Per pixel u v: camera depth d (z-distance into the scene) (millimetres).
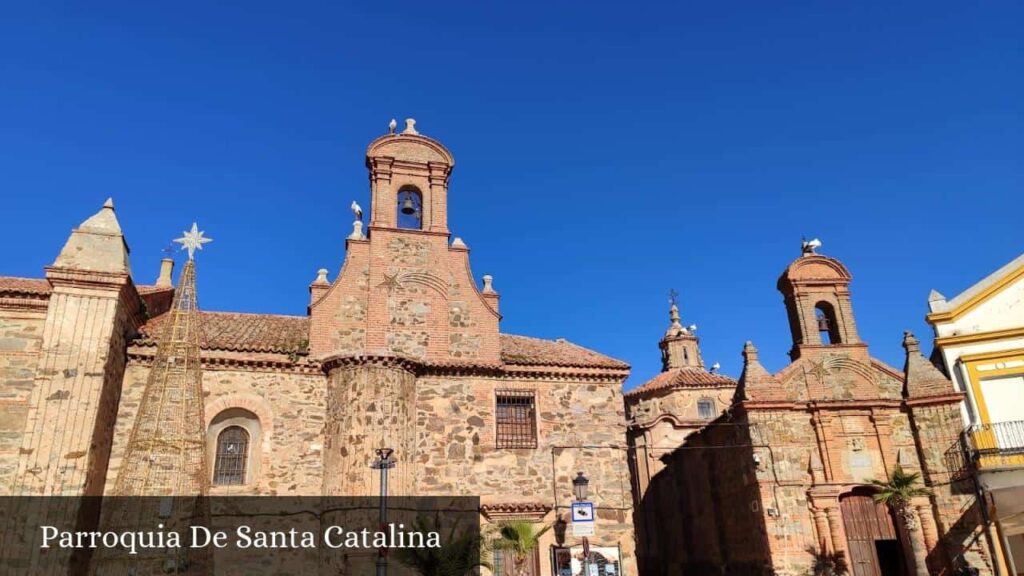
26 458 15852
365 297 22125
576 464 21750
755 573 23641
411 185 24359
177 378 18438
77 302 17375
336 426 19844
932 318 26094
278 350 20391
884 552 24250
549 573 20266
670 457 33250
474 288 23156
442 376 21609
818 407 24188
